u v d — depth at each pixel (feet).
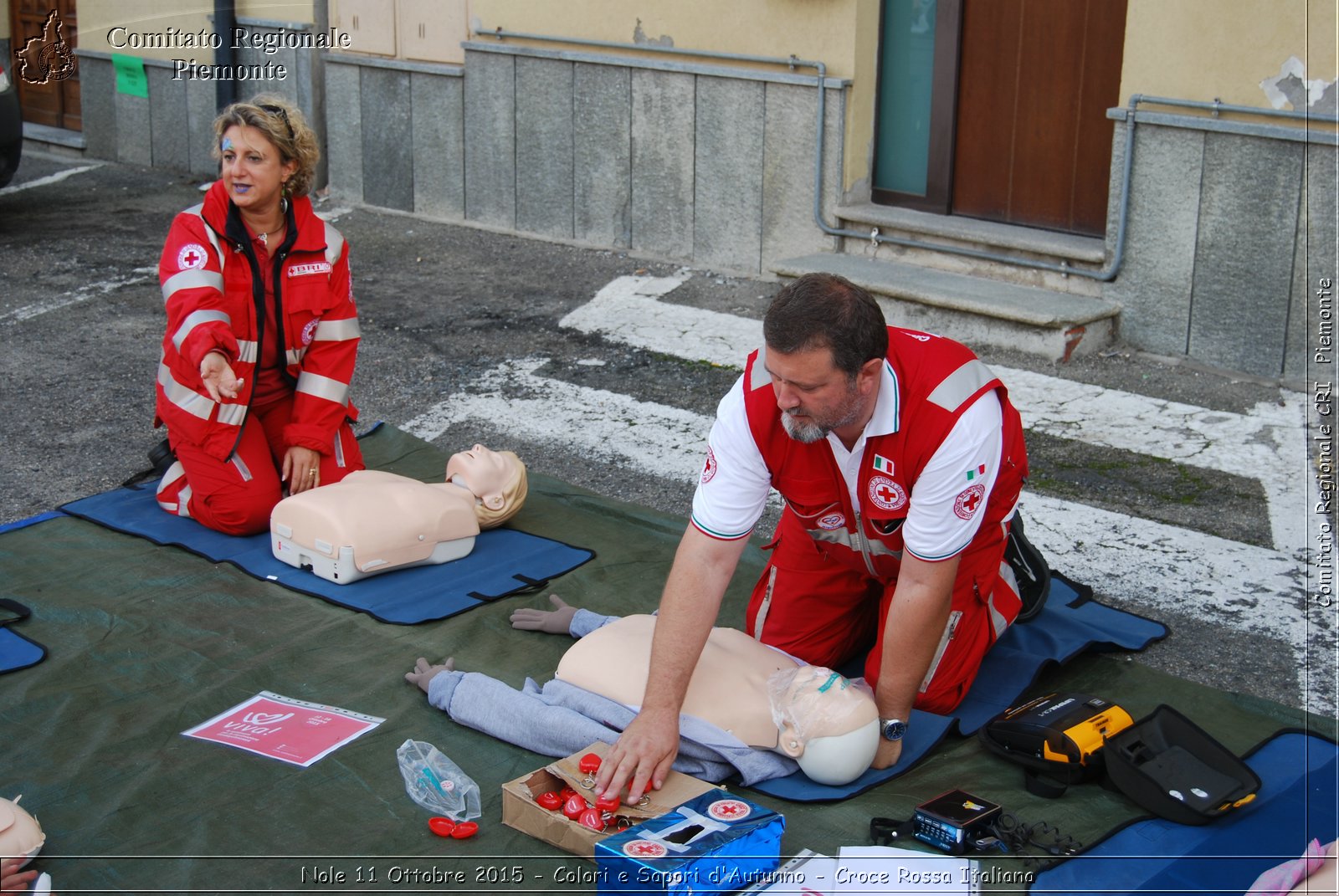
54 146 38.19
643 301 24.21
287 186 14.02
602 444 17.92
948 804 9.31
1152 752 9.91
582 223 27.89
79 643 12.01
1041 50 22.09
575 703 10.41
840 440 9.54
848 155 23.80
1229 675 12.05
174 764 10.18
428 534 13.55
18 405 19.29
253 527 14.37
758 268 25.50
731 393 9.71
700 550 9.56
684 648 9.45
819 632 11.47
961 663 10.89
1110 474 16.61
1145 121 19.97
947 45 23.04
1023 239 21.99
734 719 9.96
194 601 12.86
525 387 20.17
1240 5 18.70
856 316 8.59
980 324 21.25
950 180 23.59
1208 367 20.24
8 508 15.75
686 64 25.07
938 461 9.22
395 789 9.92
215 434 14.02
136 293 25.20
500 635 12.32
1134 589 13.70
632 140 26.45
